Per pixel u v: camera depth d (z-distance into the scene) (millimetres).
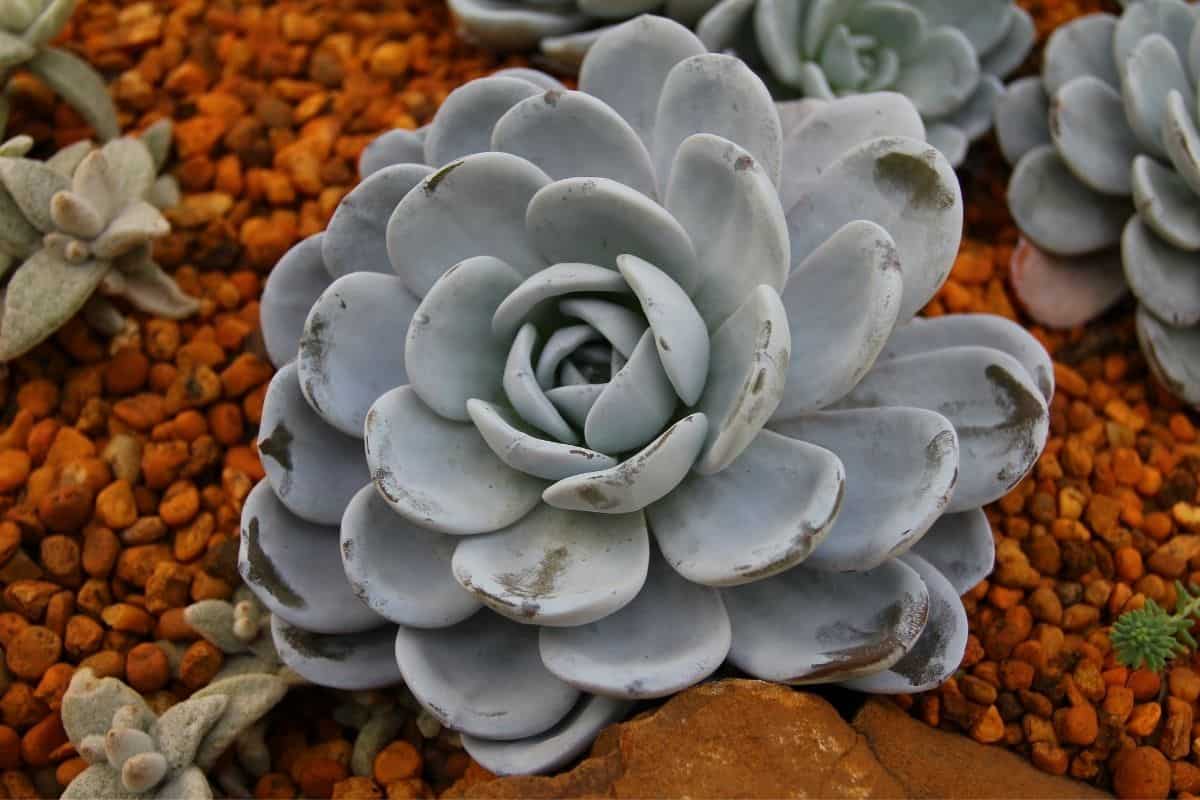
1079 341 709
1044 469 675
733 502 584
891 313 567
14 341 659
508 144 613
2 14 686
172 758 609
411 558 600
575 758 593
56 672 637
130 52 766
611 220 586
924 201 594
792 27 707
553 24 726
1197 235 672
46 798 634
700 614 585
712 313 595
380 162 659
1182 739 619
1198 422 693
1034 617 647
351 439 622
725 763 573
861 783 574
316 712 648
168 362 698
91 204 667
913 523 566
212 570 657
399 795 622
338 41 768
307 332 605
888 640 574
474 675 597
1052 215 703
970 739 619
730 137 608
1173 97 664
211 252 718
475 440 602
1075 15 779
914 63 728
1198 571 658
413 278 611
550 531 594
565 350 583
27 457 674
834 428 598
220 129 739
